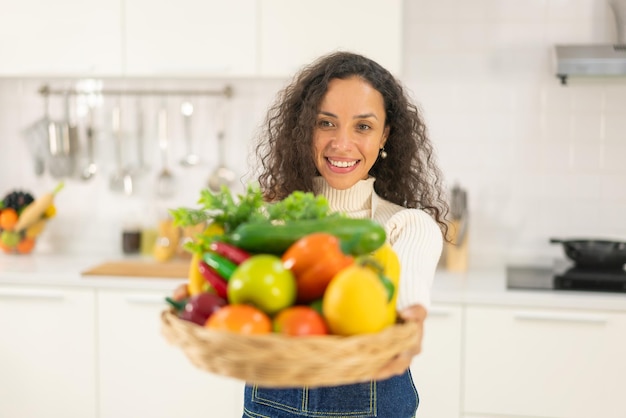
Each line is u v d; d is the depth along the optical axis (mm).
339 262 1007
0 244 3342
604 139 3105
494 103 3152
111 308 2838
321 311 989
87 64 3006
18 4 3023
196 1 2926
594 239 2912
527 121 3141
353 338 916
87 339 2861
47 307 2871
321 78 1492
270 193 1662
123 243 3271
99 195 3432
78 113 3414
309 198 1138
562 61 2814
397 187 1652
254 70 2916
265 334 939
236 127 3326
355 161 1483
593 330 2568
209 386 2820
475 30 3141
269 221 1141
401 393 1527
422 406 2662
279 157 1623
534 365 2604
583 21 3082
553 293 2607
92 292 2848
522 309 2598
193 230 3113
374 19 2836
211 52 2932
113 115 3387
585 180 3129
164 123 3357
